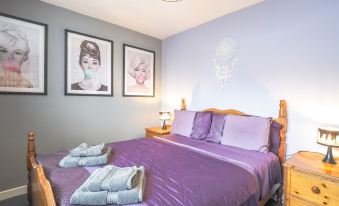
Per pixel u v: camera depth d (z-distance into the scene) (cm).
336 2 185
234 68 270
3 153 223
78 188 116
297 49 211
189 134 278
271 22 231
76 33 272
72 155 165
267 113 237
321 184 149
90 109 293
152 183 130
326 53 192
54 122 259
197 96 323
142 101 362
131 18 293
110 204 105
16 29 225
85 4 251
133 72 345
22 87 232
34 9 238
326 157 171
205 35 308
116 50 320
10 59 222
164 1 242
